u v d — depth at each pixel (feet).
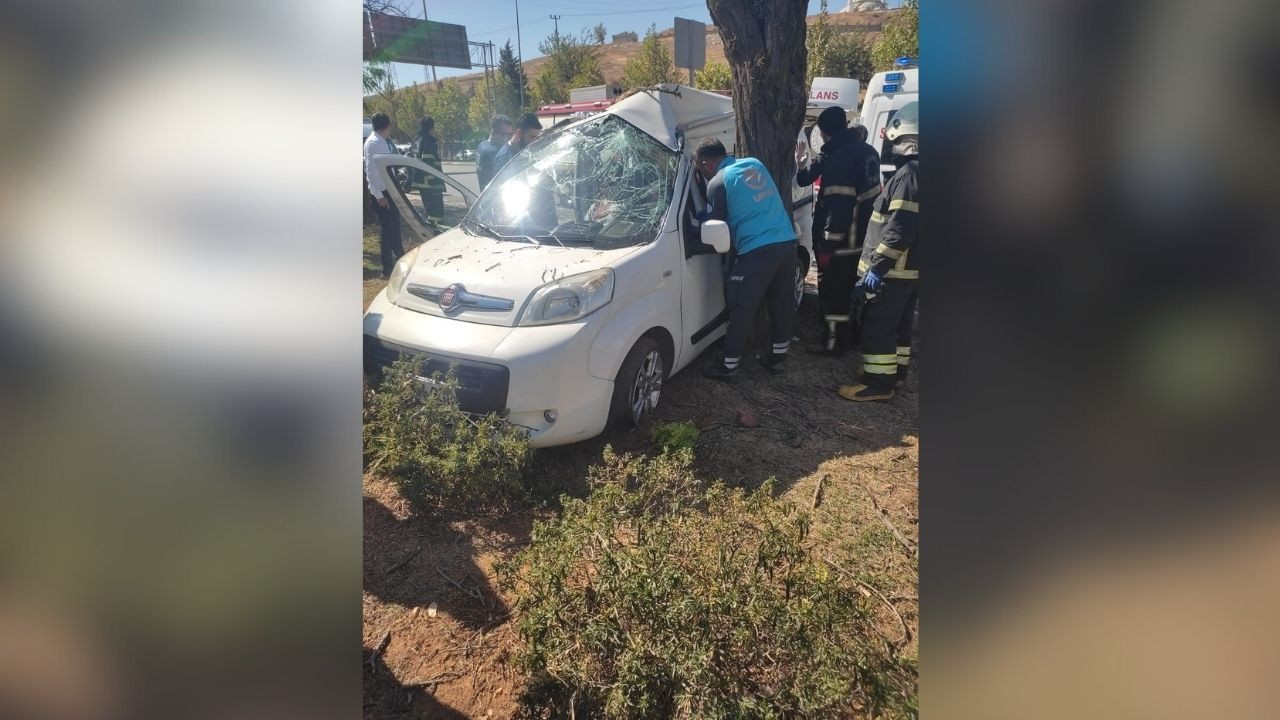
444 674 7.35
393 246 24.56
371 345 11.69
